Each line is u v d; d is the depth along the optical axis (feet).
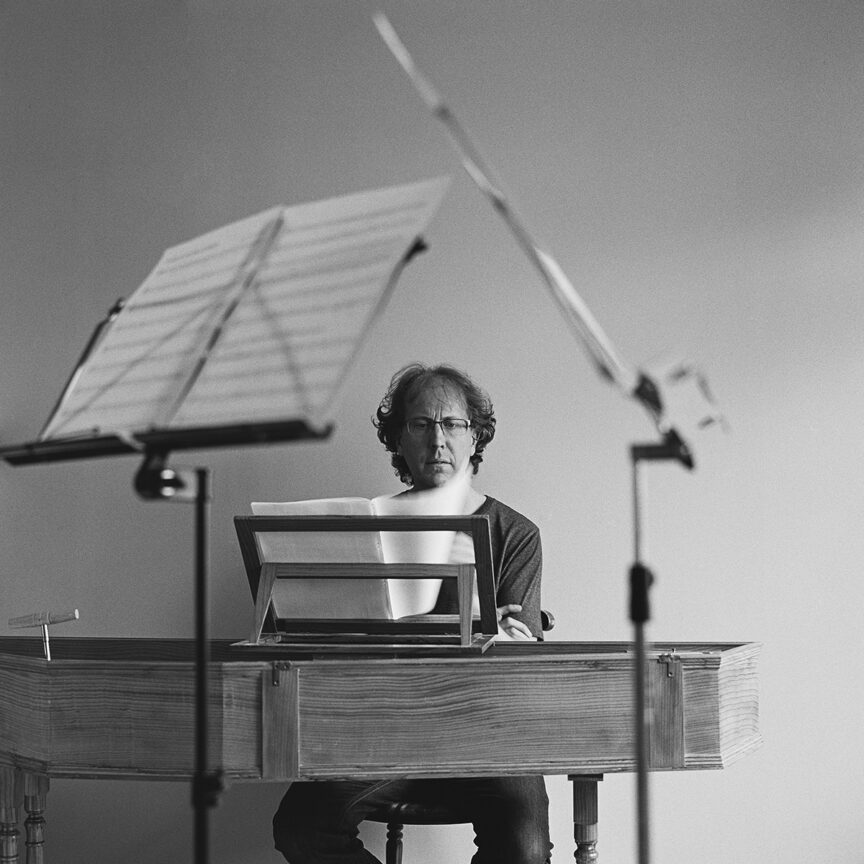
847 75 13.08
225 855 13.28
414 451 11.59
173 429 5.66
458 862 13.01
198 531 5.83
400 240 5.79
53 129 13.97
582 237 13.23
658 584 12.96
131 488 13.62
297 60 13.70
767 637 12.84
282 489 13.37
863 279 12.92
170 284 7.04
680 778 12.89
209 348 6.06
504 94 13.39
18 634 13.66
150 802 13.39
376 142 13.53
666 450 5.82
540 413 13.16
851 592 12.80
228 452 13.41
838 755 12.73
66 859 13.43
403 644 9.16
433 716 8.35
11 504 13.79
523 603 11.19
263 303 6.08
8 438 13.80
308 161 13.62
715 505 12.95
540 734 8.41
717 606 12.90
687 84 13.23
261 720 8.32
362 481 13.30
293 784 10.59
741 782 12.82
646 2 13.32
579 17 13.38
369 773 8.31
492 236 13.30
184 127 13.80
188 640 10.55
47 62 14.03
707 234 13.11
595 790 9.30
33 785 10.11
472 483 13.16
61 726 8.54
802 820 12.74
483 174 5.24
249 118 13.73
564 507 13.10
